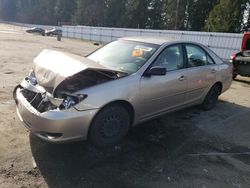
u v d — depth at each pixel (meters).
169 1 58.31
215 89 6.10
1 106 5.38
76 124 3.49
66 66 3.67
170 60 4.76
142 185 3.27
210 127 5.18
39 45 21.34
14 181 3.14
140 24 62.56
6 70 9.12
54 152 3.79
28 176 3.25
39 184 3.13
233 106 6.72
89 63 3.81
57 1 84.56
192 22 56.50
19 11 105.88
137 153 3.96
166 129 4.88
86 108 3.53
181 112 5.84
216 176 3.56
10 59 11.80
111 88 3.76
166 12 59.81
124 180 3.33
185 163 3.81
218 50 21.91
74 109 3.45
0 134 4.18
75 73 3.47
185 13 56.84
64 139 3.48
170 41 4.94
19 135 4.20
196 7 55.88
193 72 5.15
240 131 5.12
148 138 4.46
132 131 4.64
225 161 3.96
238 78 11.64
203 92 5.66
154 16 63.34
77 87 3.62
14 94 4.28
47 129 3.42
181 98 5.03
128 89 3.94
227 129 5.16
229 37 21.02
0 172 3.27
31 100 3.77
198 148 4.29
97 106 3.61
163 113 4.76
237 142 4.64
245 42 12.21
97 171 3.46
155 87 4.34
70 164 3.55
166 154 4.01
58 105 3.46
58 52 4.28
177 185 3.31
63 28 46.88
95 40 39.03
